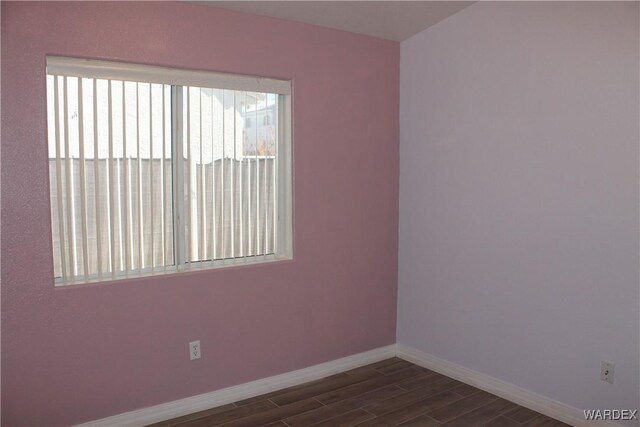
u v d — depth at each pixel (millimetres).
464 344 3441
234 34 3018
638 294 2549
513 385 3145
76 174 2639
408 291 3840
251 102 3186
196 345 2996
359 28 3467
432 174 3602
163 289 2869
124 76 2701
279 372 3344
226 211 3133
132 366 2797
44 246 2521
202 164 3016
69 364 2619
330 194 3492
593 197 2703
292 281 3355
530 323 3035
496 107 3154
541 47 2902
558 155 2848
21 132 2438
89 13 2568
